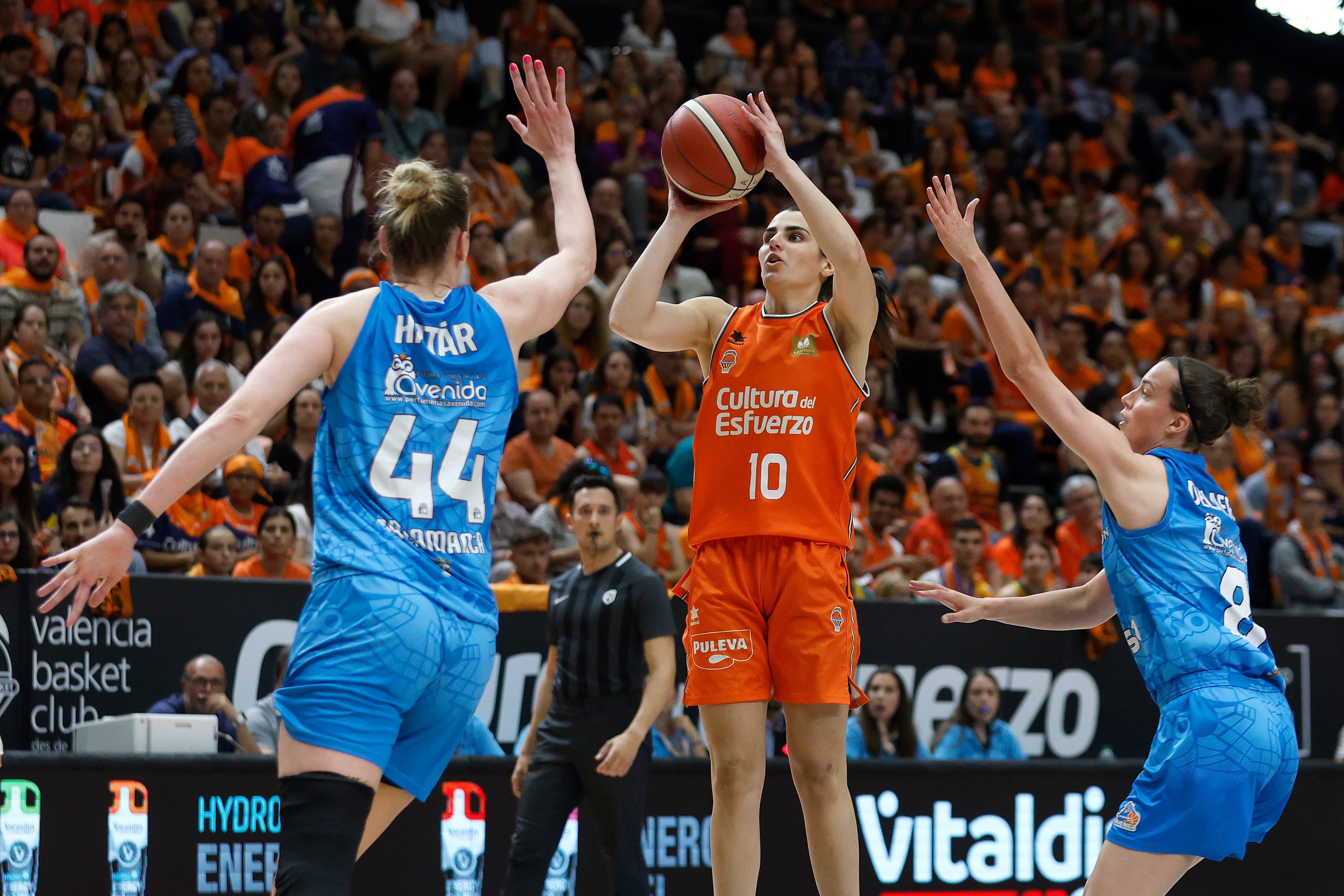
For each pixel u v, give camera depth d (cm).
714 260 1847
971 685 1057
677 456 1338
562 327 1529
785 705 596
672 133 593
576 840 895
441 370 459
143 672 920
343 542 436
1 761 762
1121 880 560
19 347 1207
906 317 1778
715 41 2239
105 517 1059
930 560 1258
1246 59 2836
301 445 1238
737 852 588
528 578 1045
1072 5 2645
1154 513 569
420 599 431
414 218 473
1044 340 1831
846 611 595
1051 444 1717
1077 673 1116
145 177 1575
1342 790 1016
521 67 2050
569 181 540
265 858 826
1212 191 2448
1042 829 970
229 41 1827
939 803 947
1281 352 1983
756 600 593
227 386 1208
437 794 868
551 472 1315
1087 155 2339
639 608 829
